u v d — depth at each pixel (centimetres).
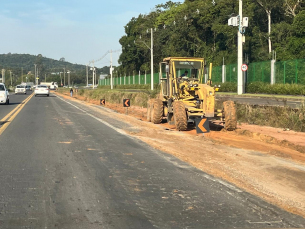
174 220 539
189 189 693
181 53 6706
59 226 513
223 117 1548
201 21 6294
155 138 1325
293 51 4694
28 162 912
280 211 582
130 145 1167
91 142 1220
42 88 5884
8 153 1027
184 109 1494
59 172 814
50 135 1380
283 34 5209
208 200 631
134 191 679
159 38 7981
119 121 1900
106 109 2853
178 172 823
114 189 691
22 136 1354
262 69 4547
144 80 7881
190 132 1514
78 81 19825
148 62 8719
